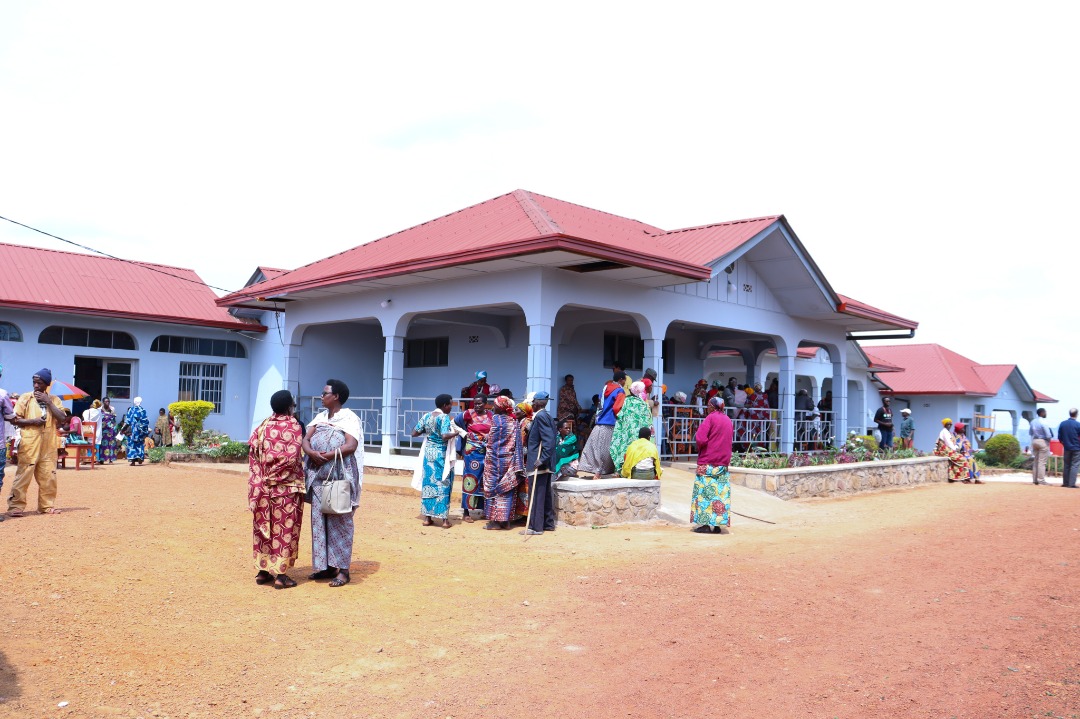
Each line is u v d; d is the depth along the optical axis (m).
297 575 7.76
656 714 4.65
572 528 10.84
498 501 10.66
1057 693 4.82
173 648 5.62
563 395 16.33
